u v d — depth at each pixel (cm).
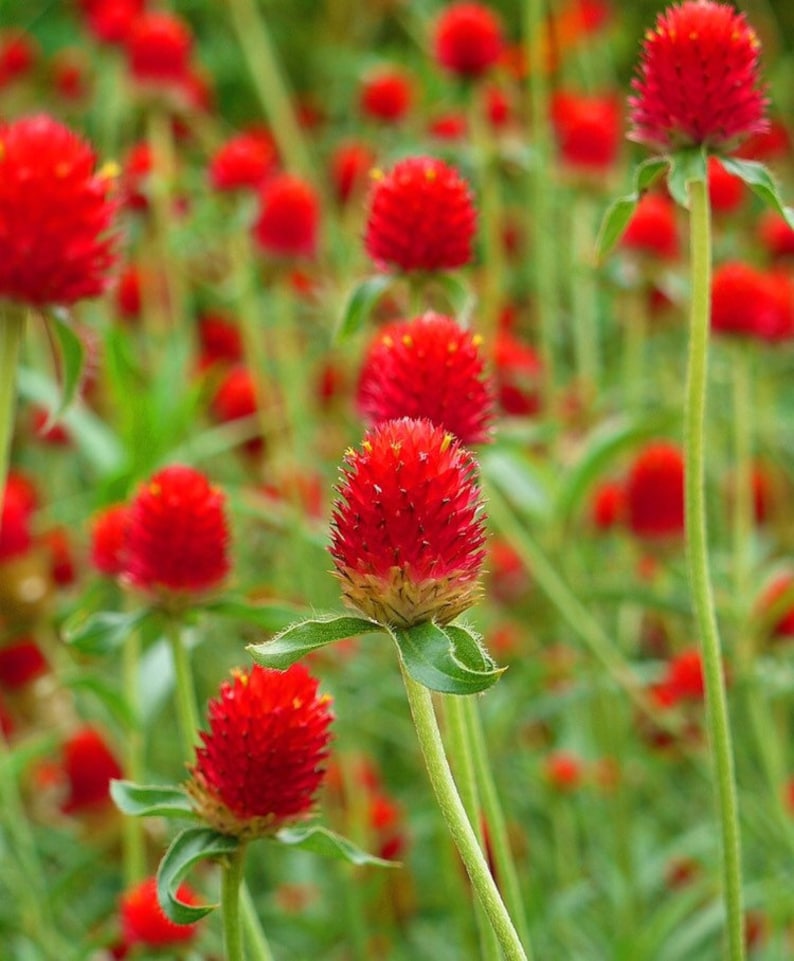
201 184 111
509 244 132
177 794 65
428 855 98
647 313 117
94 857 89
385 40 188
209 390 108
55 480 117
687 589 94
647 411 120
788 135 149
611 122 117
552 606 107
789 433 125
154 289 116
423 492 60
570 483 88
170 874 63
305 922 90
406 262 74
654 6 192
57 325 68
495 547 106
